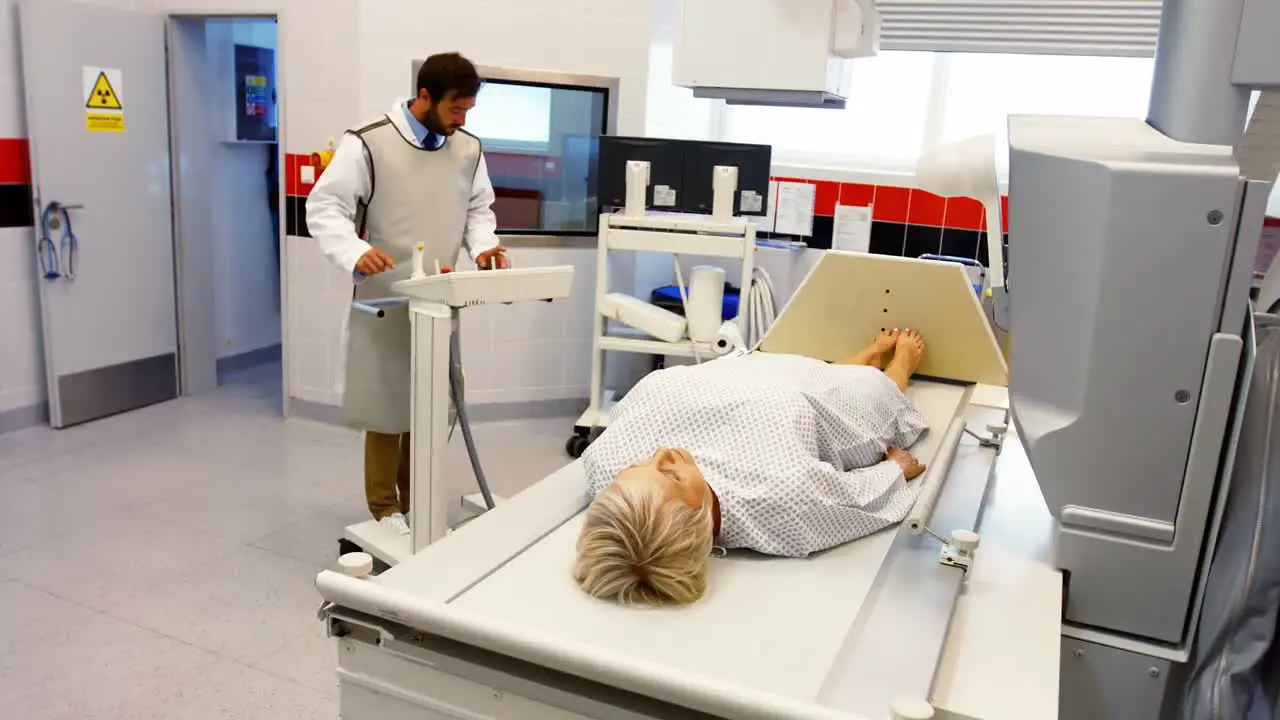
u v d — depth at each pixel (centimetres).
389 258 290
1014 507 198
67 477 389
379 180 305
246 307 572
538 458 430
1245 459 153
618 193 407
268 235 585
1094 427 154
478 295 268
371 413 318
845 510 179
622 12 459
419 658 137
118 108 456
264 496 379
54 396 444
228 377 553
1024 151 158
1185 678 160
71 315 446
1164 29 160
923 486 192
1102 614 161
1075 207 149
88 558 319
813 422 194
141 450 425
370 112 438
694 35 191
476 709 135
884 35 214
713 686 115
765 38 187
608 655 122
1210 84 151
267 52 550
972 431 243
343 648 145
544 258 475
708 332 408
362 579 148
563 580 159
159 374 498
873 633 141
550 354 488
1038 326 160
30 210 437
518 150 462
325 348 466
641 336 426
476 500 354
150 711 240
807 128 506
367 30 430
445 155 312
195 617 285
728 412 191
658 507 153
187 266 504
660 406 195
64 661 259
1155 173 141
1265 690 153
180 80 485
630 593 152
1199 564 155
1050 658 139
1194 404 148
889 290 285
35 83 417
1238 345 143
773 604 156
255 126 549
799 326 296
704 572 157
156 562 318
